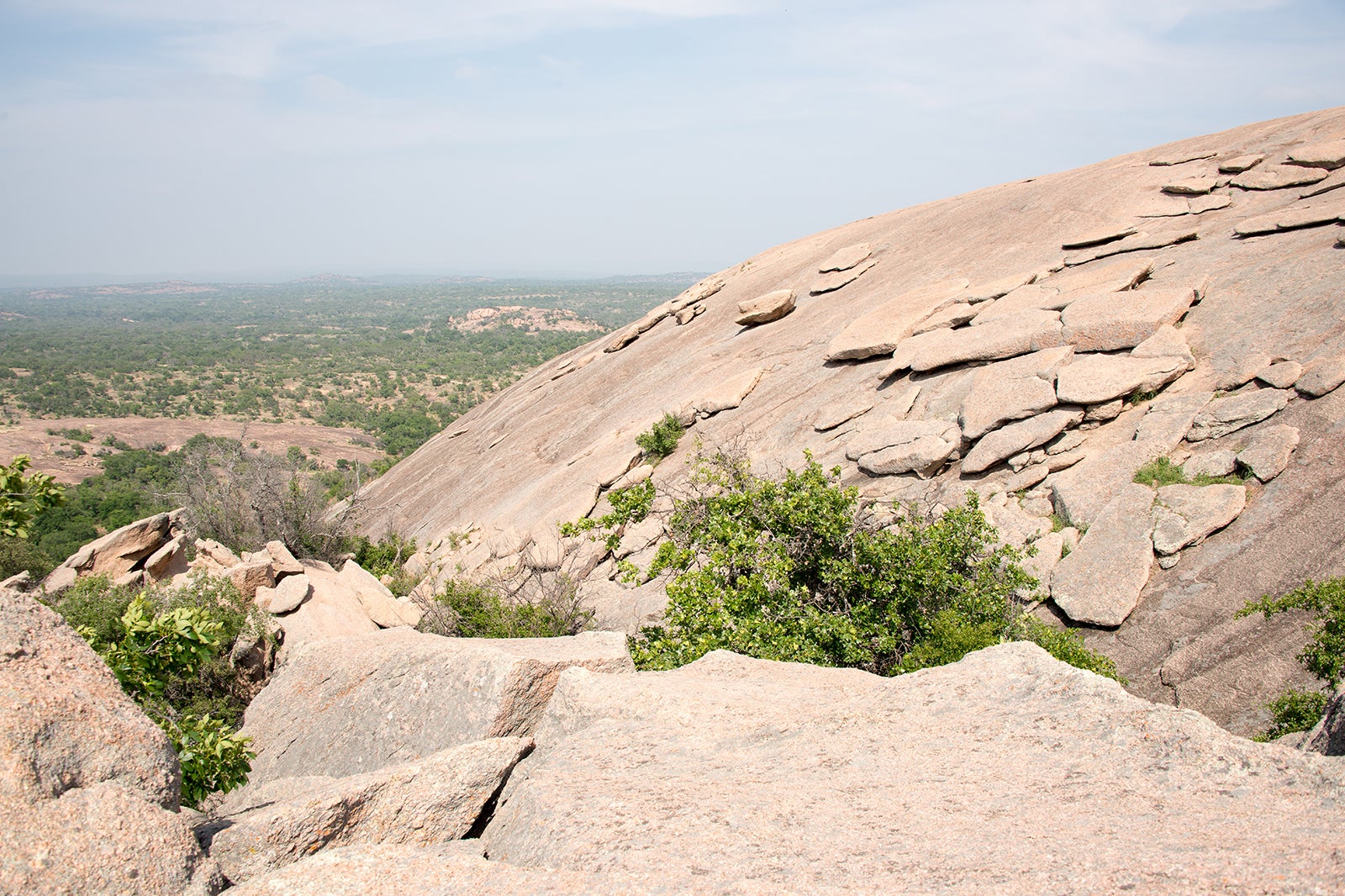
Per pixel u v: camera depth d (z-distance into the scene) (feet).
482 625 47.75
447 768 15.38
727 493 36.04
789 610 30.89
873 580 32.65
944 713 14.15
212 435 324.39
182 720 18.85
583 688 17.71
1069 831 9.91
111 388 473.26
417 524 98.78
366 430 364.79
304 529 81.25
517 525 73.05
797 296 100.42
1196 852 8.89
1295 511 35.06
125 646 19.22
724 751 14.43
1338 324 42.78
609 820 11.64
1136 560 36.42
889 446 51.26
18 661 12.39
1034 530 41.22
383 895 10.25
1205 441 41.24
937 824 10.57
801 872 9.56
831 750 13.57
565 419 101.19
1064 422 45.73
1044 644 31.04
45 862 9.98
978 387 51.42
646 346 112.06
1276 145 77.87
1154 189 77.56
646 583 53.01
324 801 14.20
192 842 11.48
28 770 10.83
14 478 19.65
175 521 56.70
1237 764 10.89
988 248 81.97
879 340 66.13
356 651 27.94
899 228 107.14
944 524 34.78
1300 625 30.27
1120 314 50.08
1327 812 9.46
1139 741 11.92
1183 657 32.09
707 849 10.44
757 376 75.87
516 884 10.18
